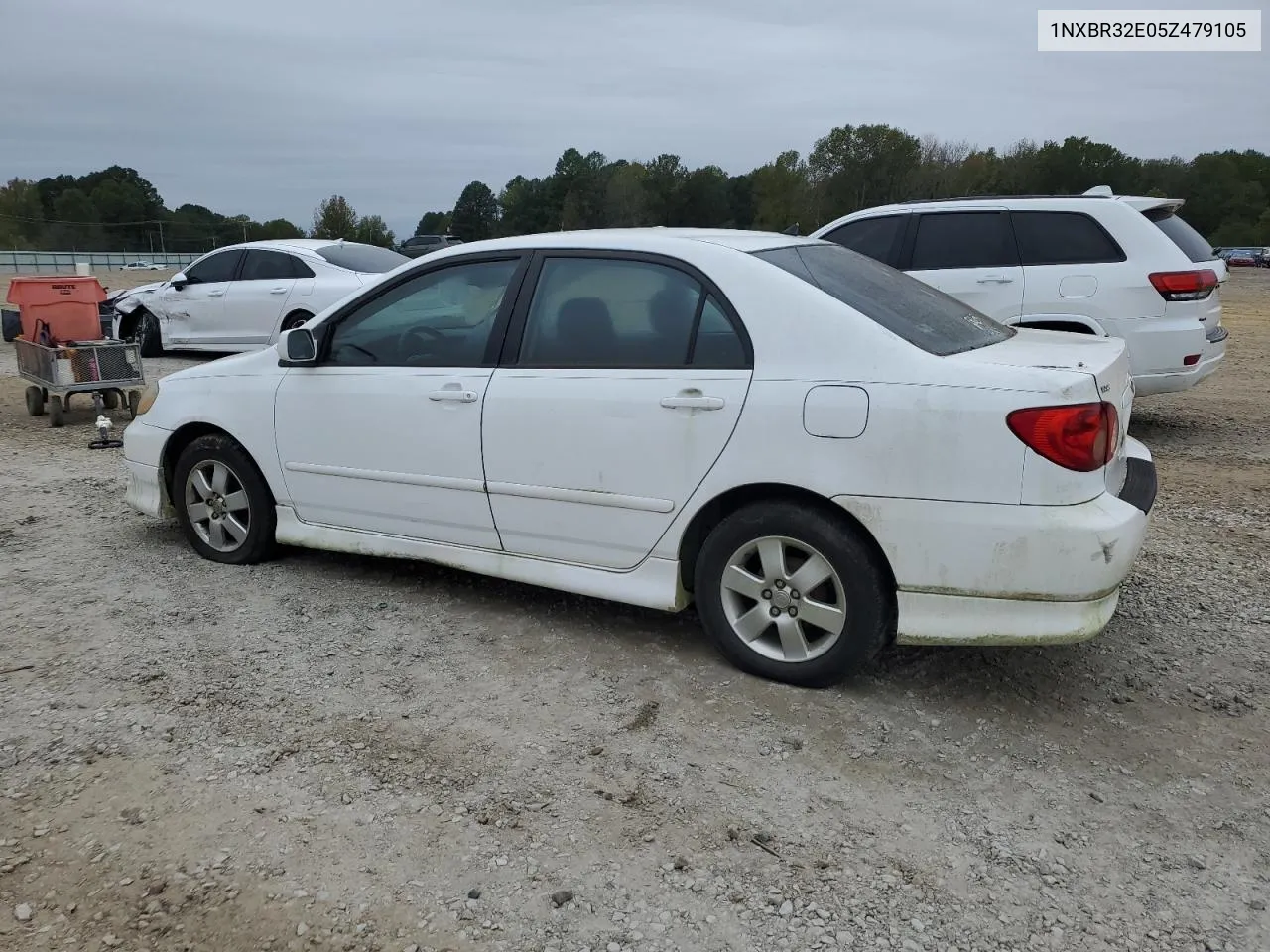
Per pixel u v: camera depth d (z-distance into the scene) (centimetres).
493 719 350
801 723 345
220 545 515
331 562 515
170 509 539
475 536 430
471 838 283
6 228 10256
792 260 384
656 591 389
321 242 1320
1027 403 319
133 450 533
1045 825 289
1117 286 745
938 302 408
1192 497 641
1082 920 251
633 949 242
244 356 514
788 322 356
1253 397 1058
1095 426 321
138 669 389
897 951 240
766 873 269
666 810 296
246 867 272
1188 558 514
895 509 335
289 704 362
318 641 417
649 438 375
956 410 325
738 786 308
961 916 252
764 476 354
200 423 507
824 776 313
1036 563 321
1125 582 480
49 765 322
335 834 286
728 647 379
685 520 375
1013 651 403
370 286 458
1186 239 791
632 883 265
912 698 363
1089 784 309
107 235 11806
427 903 258
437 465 430
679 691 369
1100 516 321
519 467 407
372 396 446
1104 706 357
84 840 284
